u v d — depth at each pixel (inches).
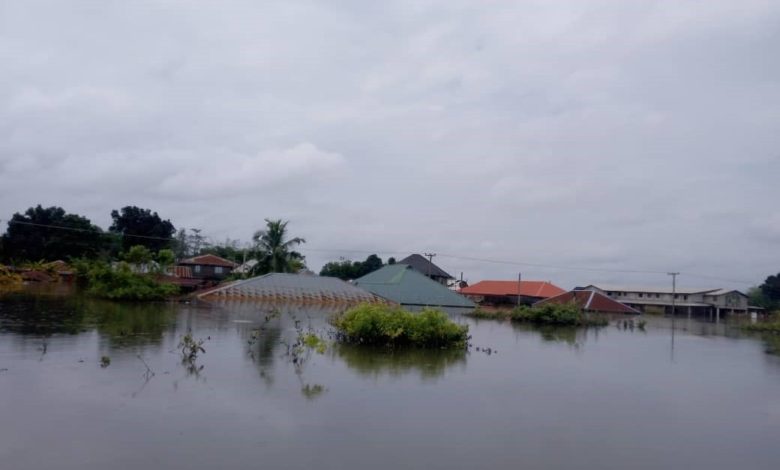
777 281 3196.4
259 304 1675.7
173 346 692.1
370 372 604.1
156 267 1835.6
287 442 358.6
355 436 378.3
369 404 462.3
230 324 1008.2
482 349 873.5
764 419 496.4
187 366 572.4
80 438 347.6
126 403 426.3
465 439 386.9
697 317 2807.6
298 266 2261.3
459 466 336.8
